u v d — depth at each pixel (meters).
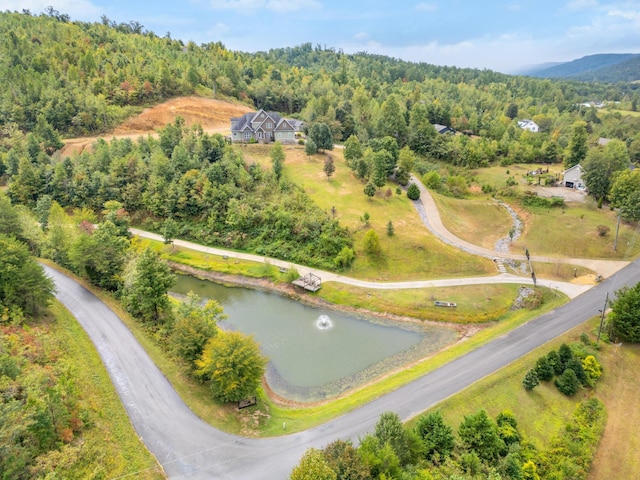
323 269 74.25
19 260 50.34
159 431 38.44
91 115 122.62
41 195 93.94
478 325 59.69
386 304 64.44
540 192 95.06
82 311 55.91
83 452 32.59
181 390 43.38
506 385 46.12
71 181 93.81
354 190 94.06
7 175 102.00
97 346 49.19
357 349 55.34
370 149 104.62
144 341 50.69
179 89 145.88
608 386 47.75
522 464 36.62
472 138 149.00
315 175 99.06
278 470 35.25
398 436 34.31
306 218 81.25
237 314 63.84
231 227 84.50
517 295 64.81
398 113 131.75
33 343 43.25
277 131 118.62
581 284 66.75
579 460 38.25
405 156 100.38
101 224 76.38
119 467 33.56
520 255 75.81
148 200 90.19
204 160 96.81
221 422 40.25
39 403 32.12
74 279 63.97
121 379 44.34
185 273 76.00
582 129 106.06
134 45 168.25
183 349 44.69
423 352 54.62
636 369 50.16
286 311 64.69
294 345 56.25
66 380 38.34
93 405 39.00
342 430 40.12
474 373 48.19
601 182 86.00
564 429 42.00
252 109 155.25
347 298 66.44
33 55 136.50
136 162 94.88
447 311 62.09
